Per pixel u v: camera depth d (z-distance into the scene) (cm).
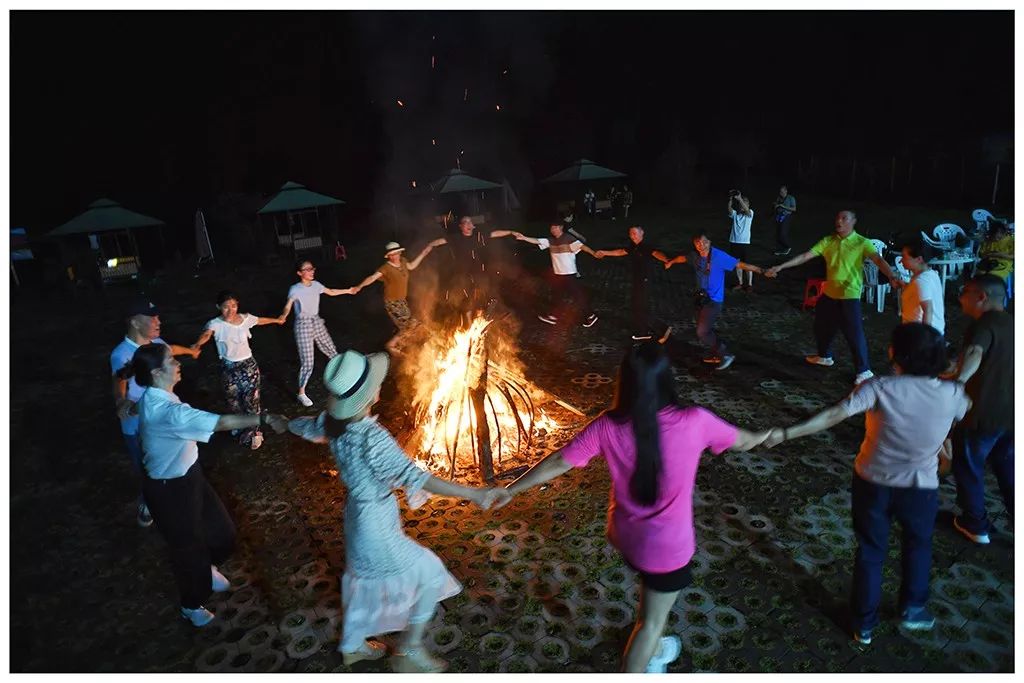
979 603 395
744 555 450
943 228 1145
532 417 641
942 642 368
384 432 316
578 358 882
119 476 647
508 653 375
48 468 671
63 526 555
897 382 328
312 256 1991
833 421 330
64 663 393
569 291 1024
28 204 2433
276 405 798
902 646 367
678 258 823
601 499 529
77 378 986
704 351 879
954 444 438
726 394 729
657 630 299
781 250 1516
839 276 718
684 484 283
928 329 330
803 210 2353
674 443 278
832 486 532
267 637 403
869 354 833
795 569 435
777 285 1230
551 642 383
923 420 326
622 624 395
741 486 537
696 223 2197
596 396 744
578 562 453
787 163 3234
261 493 573
